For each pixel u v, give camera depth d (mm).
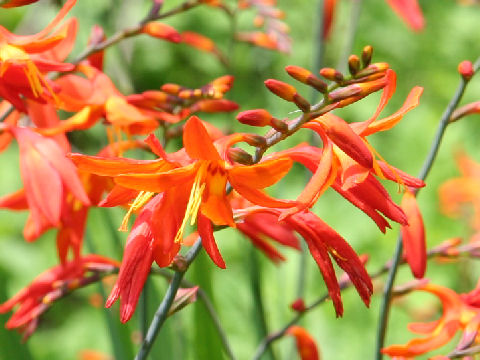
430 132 802
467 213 543
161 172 304
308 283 633
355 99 302
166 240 301
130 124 369
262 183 300
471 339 352
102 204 306
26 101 370
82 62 386
